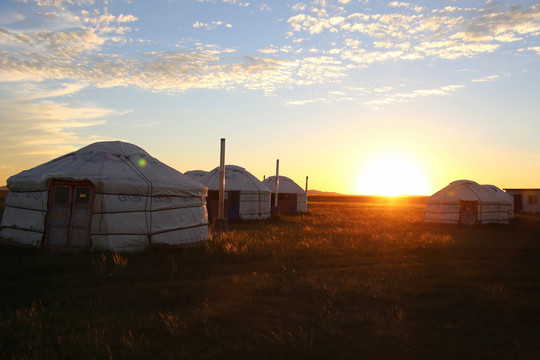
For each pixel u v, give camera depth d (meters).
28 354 4.93
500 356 5.23
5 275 8.95
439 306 7.20
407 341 5.63
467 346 5.52
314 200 106.94
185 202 13.62
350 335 5.75
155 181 12.91
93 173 12.33
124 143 14.70
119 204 12.12
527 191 39.94
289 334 5.68
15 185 12.45
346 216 33.56
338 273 9.86
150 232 12.49
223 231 15.66
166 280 9.05
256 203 26.64
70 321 6.08
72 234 11.85
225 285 8.34
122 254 11.56
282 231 18.72
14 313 6.42
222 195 16.05
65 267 9.80
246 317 6.43
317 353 5.15
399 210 51.31
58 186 11.99
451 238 16.64
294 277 9.30
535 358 5.18
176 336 5.55
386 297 7.67
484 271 10.38
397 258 12.23
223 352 5.12
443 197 25.91
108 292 7.76
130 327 5.88
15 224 12.39
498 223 25.39
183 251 12.51
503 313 6.89
